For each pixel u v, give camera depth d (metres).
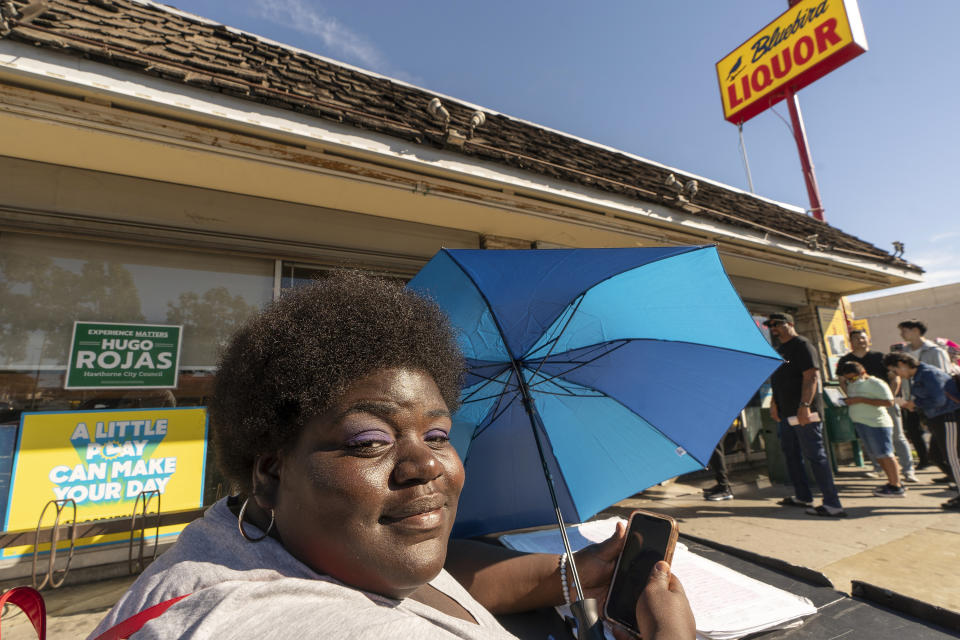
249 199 3.67
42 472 2.82
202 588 0.46
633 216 4.56
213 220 3.52
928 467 6.61
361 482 0.51
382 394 0.55
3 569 2.68
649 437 1.51
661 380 1.47
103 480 2.96
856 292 7.66
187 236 3.42
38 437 2.85
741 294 6.60
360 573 0.51
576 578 1.01
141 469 3.06
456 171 3.59
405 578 0.52
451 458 0.60
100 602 2.58
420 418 0.57
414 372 0.59
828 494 4.33
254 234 3.64
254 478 0.56
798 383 4.54
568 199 4.14
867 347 6.25
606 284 1.30
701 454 1.46
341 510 0.51
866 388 5.14
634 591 0.94
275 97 2.98
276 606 0.43
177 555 0.52
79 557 2.83
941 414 4.49
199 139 2.93
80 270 3.17
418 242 4.30
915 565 3.11
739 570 1.23
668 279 1.32
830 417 6.54
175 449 3.17
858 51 9.79
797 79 10.78
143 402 3.18
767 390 6.75
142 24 3.37
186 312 3.41
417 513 0.53
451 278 1.33
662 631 0.77
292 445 0.54
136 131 2.78
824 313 7.37
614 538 1.08
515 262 1.26
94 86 2.53
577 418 1.53
